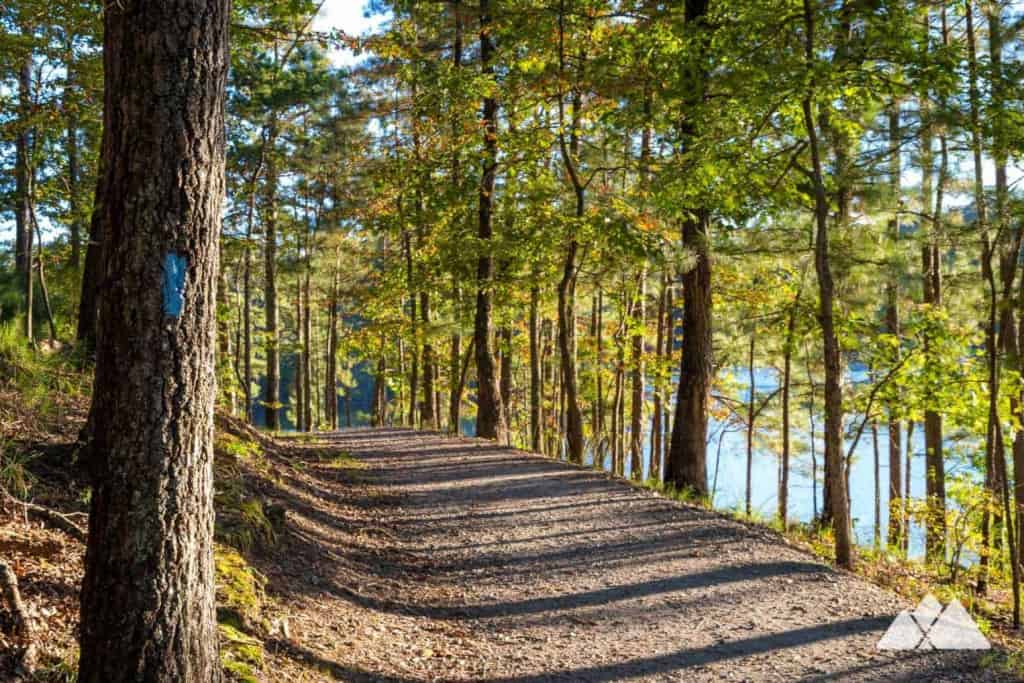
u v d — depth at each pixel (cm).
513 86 1569
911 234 1187
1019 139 884
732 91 877
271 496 875
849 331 1317
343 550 812
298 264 2683
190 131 332
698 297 1280
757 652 575
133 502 329
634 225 1360
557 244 1549
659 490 1252
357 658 541
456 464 1431
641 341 2080
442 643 605
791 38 869
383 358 3173
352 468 1337
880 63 902
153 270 327
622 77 1212
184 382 337
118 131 329
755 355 1905
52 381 838
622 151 1534
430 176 1906
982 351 1280
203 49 335
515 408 3291
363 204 2500
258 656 469
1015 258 995
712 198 1065
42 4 931
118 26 331
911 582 946
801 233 1252
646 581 753
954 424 1358
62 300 1644
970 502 1243
